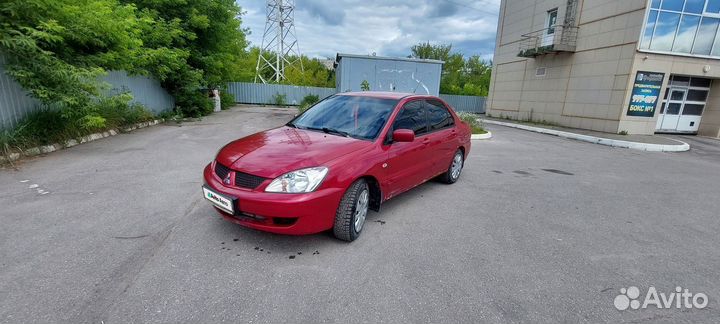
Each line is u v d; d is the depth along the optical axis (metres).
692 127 16.61
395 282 2.78
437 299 2.59
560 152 10.44
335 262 3.04
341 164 3.25
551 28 18.47
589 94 16.17
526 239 3.78
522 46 20.81
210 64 15.47
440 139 5.09
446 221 4.16
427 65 18.73
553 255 3.43
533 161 8.60
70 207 3.95
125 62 8.41
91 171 5.46
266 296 2.51
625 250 3.65
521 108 21.28
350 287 2.68
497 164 7.94
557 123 18.27
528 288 2.81
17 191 4.39
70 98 6.36
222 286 2.60
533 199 5.30
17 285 2.48
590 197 5.61
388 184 3.94
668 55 14.23
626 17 14.23
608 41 15.11
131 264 2.83
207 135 9.71
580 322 2.43
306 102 24.64
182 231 3.46
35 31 5.55
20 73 5.75
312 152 3.31
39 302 2.31
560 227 4.20
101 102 7.91
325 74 44.00
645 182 6.94
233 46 20.80
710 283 3.06
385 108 4.33
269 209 2.91
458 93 35.88
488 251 3.43
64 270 2.69
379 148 3.77
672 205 5.41
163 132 9.97
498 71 23.62
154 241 3.23
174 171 5.68
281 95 29.02
